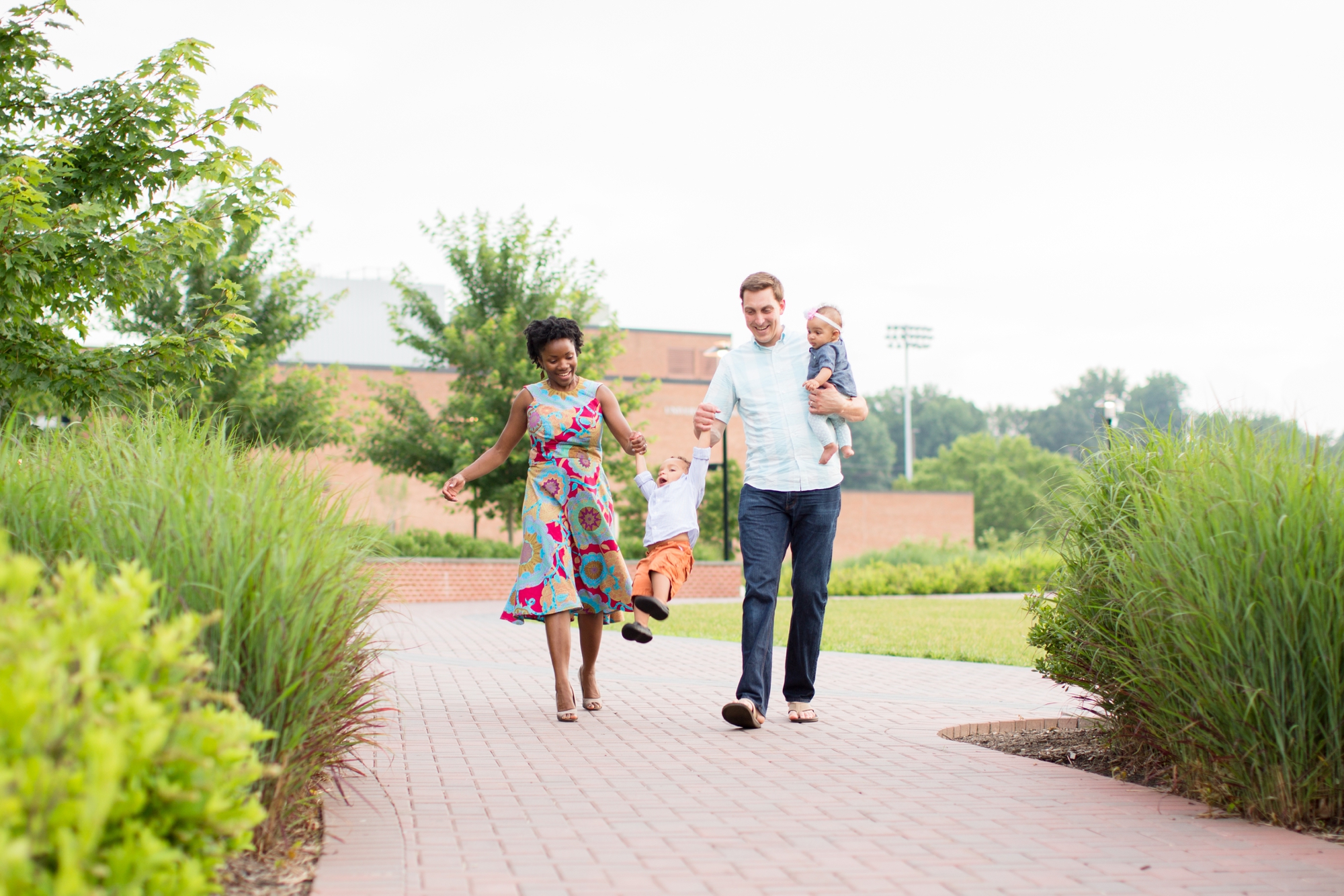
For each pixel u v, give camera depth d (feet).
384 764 15.48
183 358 23.72
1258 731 12.20
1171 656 12.93
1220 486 12.93
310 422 63.77
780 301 19.75
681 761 15.93
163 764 6.86
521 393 19.94
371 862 10.53
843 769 15.39
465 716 20.26
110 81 24.00
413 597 77.87
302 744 10.81
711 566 93.50
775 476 19.15
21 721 5.67
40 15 23.76
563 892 9.73
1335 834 11.83
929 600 84.89
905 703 22.41
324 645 10.75
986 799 13.60
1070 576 15.65
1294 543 11.91
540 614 19.52
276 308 65.16
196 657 7.59
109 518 10.28
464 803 13.20
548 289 86.22
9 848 5.16
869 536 173.88
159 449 12.00
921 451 395.34
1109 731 15.62
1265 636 12.04
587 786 14.20
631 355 206.49
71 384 22.54
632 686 25.45
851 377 19.79
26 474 11.27
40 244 20.72
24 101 24.04
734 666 30.53
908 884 10.11
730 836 11.78
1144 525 13.61
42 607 6.78
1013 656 33.63
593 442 19.98
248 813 7.30
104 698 6.60
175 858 6.49
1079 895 9.80
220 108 24.17
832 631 46.01
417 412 84.79
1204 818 12.61
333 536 11.56
